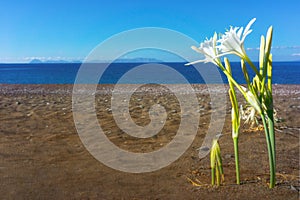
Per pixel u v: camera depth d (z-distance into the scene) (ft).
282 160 2.85
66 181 2.44
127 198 2.12
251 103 1.92
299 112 5.22
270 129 2.06
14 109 6.08
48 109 6.07
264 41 1.88
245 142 3.51
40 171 2.68
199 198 2.07
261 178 2.39
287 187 2.20
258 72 1.85
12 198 2.13
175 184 2.35
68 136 3.95
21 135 4.00
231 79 1.95
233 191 2.16
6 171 2.67
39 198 2.13
